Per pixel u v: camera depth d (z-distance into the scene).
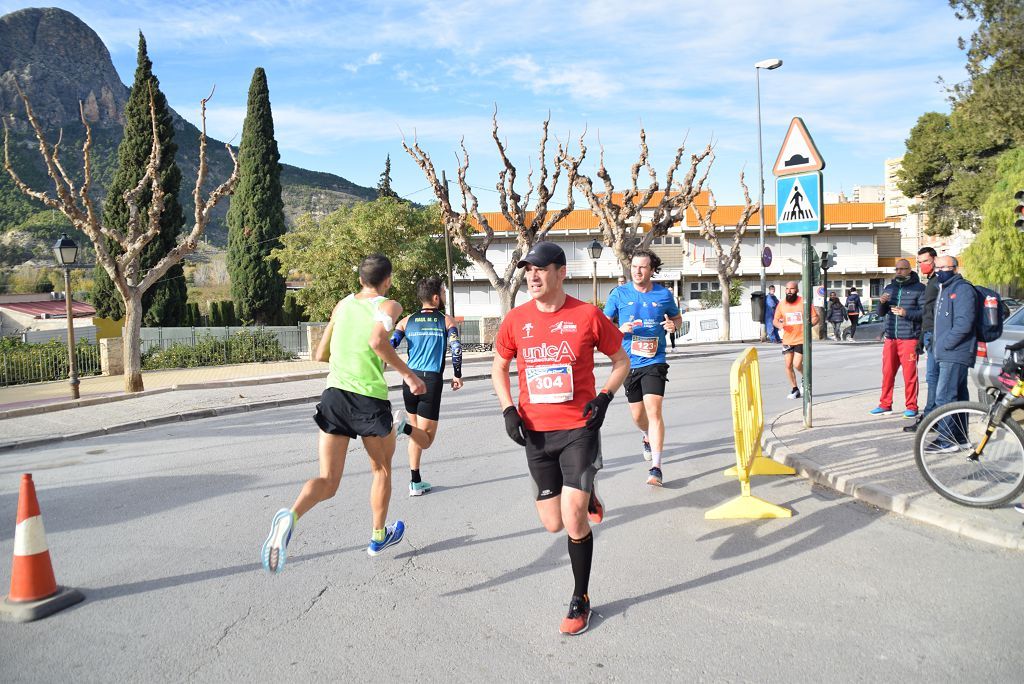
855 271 53.06
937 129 42.78
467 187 25.22
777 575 4.32
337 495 6.47
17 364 20.00
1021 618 3.64
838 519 5.27
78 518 6.12
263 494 6.68
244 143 44.00
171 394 15.44
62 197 15.20
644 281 6.59
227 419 12.09
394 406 12.92
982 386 8.37
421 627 3.79
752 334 35.34
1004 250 31.41
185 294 38.47
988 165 39.78
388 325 4.39
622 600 4.06
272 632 3.78
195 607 4.13
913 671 3.19
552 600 4.09
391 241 40.25
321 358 4.65
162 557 5.01
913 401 8.62
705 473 6.82
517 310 3.96
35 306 52.47
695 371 17.06
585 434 3.80
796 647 3.44
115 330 37.53
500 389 3.94
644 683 3.17
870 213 53.75
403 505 6.09
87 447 9.93
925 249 8.17
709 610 3.88
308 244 42.78
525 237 25.00
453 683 3.21
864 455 6.74
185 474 7.69
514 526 5.43
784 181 8.02
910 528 5.03
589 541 3.77
